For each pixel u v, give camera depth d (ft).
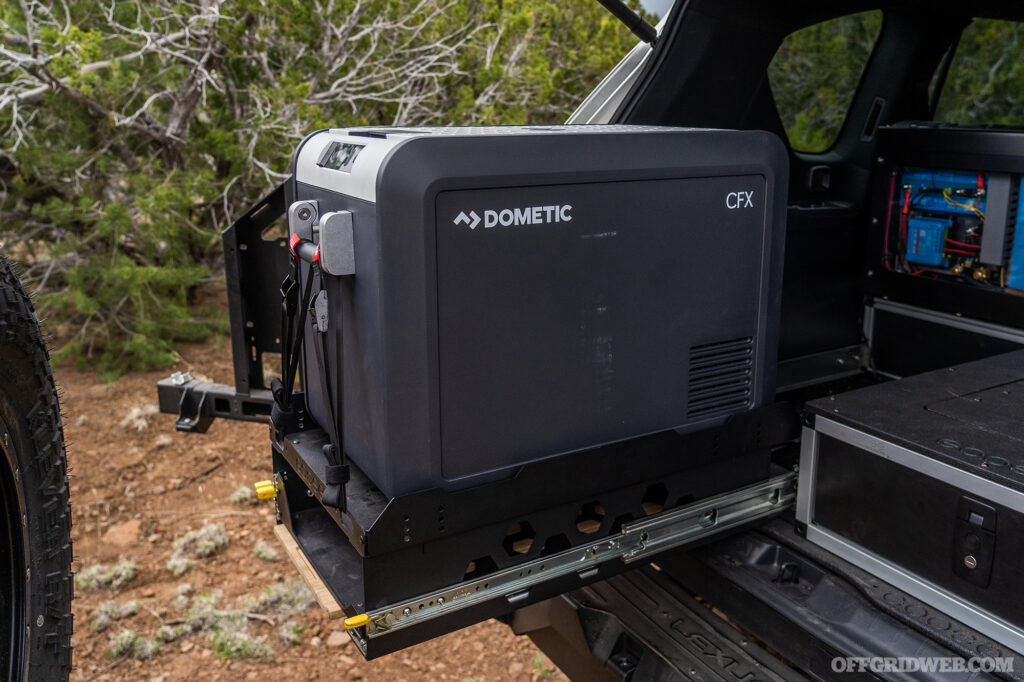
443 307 4.84
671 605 6.55
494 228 4.90
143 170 18.63
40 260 20.58
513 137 4.86
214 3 17.08
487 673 11.46
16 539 4.95
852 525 5.89
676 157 5.49
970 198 8.10
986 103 9.48
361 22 17.65
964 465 4.98
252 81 17.90
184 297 20.03
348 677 11.27
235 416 8.18
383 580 4.93
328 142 5.63
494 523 5.25
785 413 6.52
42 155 18.02
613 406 5.66
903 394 6.23
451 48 17.76
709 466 6.23
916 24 8.61
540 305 5.18
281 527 6.40
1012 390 6.30
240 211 19.72
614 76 8.88
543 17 18.62
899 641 5.28
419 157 4.57
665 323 5.76
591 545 5.66
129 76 17.42
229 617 12.18
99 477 15.84
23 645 4.92
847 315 9.23
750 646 6.09
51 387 5.27
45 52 16.38
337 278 5.25
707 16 7.65
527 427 5.32
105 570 13.19
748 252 6.04
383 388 4.77
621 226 5.39
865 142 9.07
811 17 8.21
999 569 4.91
